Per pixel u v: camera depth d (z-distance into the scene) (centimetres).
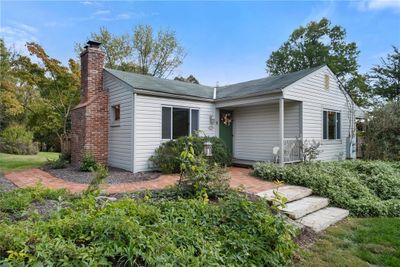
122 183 634
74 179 688
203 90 1145
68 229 239
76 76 1269
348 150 1162
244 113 1121
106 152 940
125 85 854
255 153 1080
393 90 1822
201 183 462
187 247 259
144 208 312
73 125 977
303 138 928
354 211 530
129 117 834
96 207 322
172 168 789
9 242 203
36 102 1560
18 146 1512
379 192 668
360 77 2398
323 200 546
